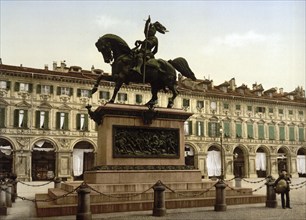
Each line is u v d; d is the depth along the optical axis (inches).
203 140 2396.7
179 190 671.8
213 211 602.9
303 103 2758.4
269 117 2642.7
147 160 709.3
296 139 2719.0
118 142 698.2
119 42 748.0
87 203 526.0
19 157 1956.2
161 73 761.6
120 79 727.1
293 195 995.3
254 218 537.6
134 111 714.2
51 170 2079.2
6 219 554.9
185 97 2379.4
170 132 743.1
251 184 1686.8
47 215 562.3
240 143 2507.4
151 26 781.9
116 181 664.4
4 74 1967.3
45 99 2042.3
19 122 1980.8
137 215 562.9
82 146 2145.7
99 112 717.9
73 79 2096.5
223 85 2596.0
